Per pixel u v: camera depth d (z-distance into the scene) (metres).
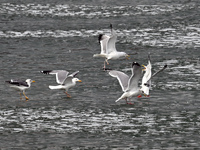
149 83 23.36
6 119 20.95
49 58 36.31
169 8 63.22
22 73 31.06
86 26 51.06
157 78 29.11
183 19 54.41
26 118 21.11
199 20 53.56
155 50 39.09
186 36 44.81
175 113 21.73
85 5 67.31
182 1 69.88
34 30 49.06
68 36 45.75
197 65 32.91
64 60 35.59
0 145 17.92
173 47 40.03
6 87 27.16
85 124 20.22
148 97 24.67
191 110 22.19
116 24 51.97
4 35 46.41
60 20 55.25
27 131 19.45
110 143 18.05
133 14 58.81
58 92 26.02
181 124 20.17
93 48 40.34
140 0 71.38
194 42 42.03
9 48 40.34
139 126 19.94
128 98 24.48
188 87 26.72
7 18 56.97
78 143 18.06
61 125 20.14
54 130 19.53
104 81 28.73
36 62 34.78
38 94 25.58
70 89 26.67
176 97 24.61
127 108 22.59
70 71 31.81
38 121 20.67
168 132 19.22
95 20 54.91
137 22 52.97
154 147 17.62
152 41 42.88
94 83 28.19
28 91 26.27
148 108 22.59
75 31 48.31
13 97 24.88
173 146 17.72
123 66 33.56
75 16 58.00
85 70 32.09
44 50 39.53
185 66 32.69
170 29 48.50
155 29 48.69
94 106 23.00
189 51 38.22
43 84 28.05
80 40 43.78
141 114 21.61
